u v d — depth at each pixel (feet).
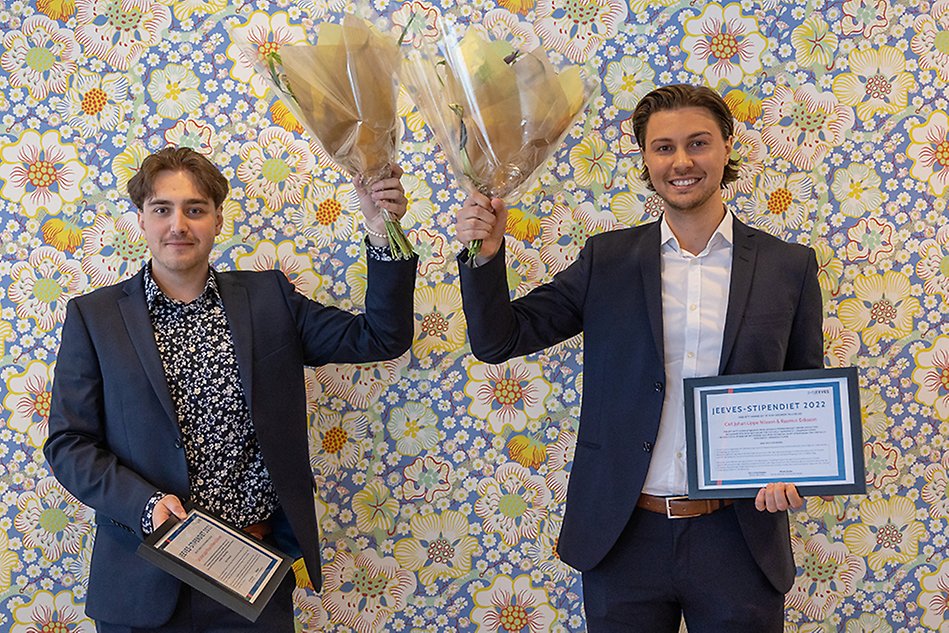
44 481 7.00
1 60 6.95
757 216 7.12
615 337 5.84
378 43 5.41
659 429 5.70
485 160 5.34
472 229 5.42
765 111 7.10
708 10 7.07
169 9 6.98
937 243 7.16
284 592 6.04
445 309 7.15
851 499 7.20
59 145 6.98
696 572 5.63
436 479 7.16
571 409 7.19
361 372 7.12
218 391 5.80
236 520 5.82
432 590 7.18
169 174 5.80
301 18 7.00
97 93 6.99
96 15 6.97
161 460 5.66
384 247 5.81
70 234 7.00
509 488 7.19
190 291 5.98
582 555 5.75
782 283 5.73
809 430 5.39
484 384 7.17
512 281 7.16
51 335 7.02
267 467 5.82
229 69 7.02
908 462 7.20
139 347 5.74
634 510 5.74
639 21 7.09
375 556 7.14
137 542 5.68
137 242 7.04
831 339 7.18
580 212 7.15
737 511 5.57
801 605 7.20
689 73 7.09
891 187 7.14
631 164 7.13
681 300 5.79
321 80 5.31
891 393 7.20
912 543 7.21
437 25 6.98
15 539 7.00
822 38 7.09
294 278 7.08
